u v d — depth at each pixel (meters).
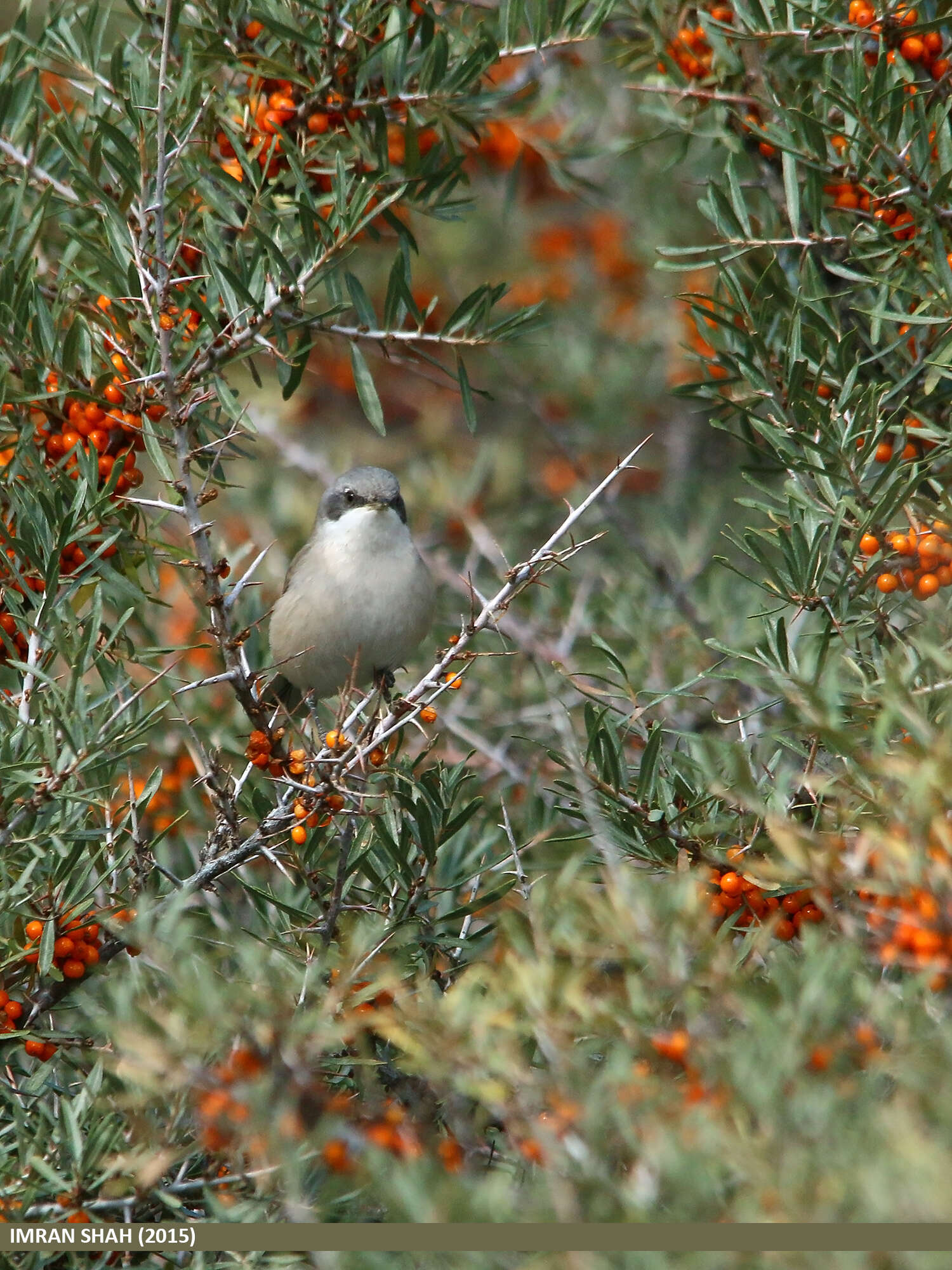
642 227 15.23
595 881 6.99
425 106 8.79
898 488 6.88
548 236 16.38
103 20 9.23
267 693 9.39
